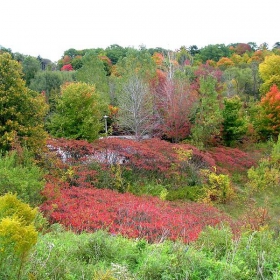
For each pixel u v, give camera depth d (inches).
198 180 778.8
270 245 270.5
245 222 480.4
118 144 778.2
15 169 454.0
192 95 1123.3
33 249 204.5
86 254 242.1
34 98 683.4
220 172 883.4
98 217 430.3
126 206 494.6
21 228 161.2
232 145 1189.7
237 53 3120.1
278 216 613.9
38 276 180.7
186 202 658.8
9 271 162.9
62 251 237.6
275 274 215.6
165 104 1136.2
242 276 217.0
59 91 1670.8
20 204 206.1
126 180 727.1
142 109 1086.4
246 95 1843.0
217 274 217.9
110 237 293.0
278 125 1264.8
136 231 394.9
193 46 3292.3
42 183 457.7
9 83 646.5
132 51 1786.4
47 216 406.3
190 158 821.9
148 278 211.9
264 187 813.9
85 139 823.1
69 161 716.0
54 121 877.2
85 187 639.1
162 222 436.1
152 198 638.5
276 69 1706.4
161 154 788.0
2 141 615.5
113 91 1585.9
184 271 214.1
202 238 293.6
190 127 1080.8
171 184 759.1
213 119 1046.4
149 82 1305.4
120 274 190.2
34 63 1867.6
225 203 738.2
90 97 873.5
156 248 255.4
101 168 709.3
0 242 157.6
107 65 2466.8
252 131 1294.3
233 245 267.0
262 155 1066.1
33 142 653.3
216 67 2356.1
